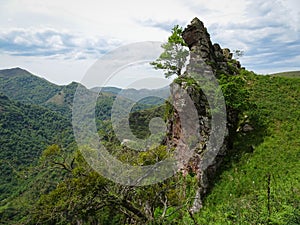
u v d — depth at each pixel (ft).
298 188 41.65
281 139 69.82
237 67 110.01
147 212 48.57
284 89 94.17
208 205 58.90
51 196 49.98
